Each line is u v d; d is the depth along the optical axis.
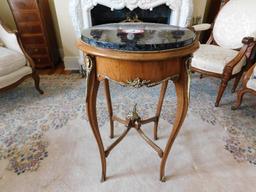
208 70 1.59
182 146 1.26
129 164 1.13
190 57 0.72
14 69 1.60
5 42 1.78
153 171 1.09
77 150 1.22
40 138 1.31
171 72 0.73
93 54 0.68
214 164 1.14
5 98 1.78
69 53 2.32
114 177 1.06
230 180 1.04
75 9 1.99
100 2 1.99
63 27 2.16
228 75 1.50
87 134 1.35
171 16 2.18
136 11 2.21
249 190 0.99
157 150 1.07
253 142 1.30
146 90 1.92
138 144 1.27
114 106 1.66
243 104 1.71
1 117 1.52
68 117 1.53
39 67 2.39
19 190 0.98
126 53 0.64
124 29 0.85
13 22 2.44
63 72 2.33
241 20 1.74
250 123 1.48
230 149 1.24
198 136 1.34
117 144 1.16
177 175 1.07
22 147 1.24
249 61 1.62
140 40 0.69
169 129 1.41
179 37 0.73
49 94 1.85
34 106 1.67
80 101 1.74
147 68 0.69
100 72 0.75
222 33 1.87
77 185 1.01
